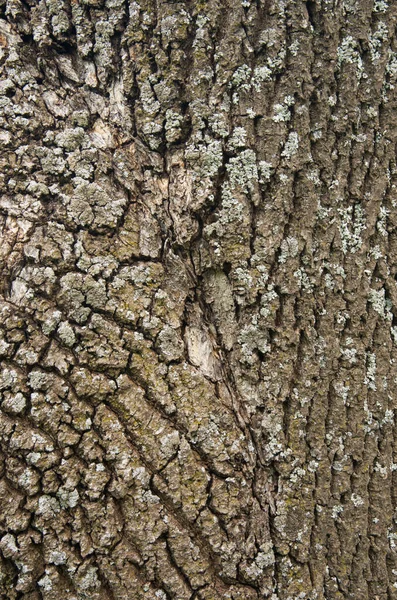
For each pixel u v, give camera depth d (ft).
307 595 3.33
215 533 3.28
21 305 3.28
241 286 3.37
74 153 3.36
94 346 3.29
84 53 3.42
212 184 3.37
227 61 3.38
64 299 3.30
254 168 3.38
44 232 3.32
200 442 3.31
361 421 3.44
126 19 3.40
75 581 3.22
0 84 3.35
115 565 3.24
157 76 3.40
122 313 3.32
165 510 3.27
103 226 3.34
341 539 3.40
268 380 3.36
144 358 3.32
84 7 3.41
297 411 3.38
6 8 3.38
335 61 3.46
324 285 3.43
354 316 3.46
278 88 3.41
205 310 3.40
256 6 3.41
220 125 3.38
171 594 3.25
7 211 3.31
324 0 3.44
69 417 3.26
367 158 3.50
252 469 3.34
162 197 3.40
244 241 3.38
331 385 3.42
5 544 3.20
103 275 3.32
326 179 3.45
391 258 3.52
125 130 3.41
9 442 3.23
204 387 3.34
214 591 3.27
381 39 3.50
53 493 3.23
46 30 3.40
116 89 3.42
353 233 3.48
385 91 3.52
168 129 3.39
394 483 3.48
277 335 3.38
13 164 3.33
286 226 3.40
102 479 3.25
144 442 3.28
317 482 3.39
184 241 3.38
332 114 3.46
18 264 3.30
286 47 3.41
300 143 3.41
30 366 3.26
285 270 3.39
